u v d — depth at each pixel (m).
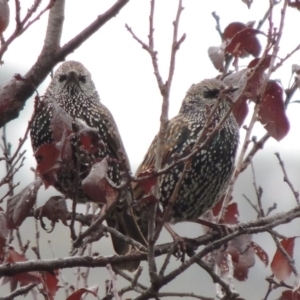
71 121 7.25
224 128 10.89
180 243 9.33
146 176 6.96
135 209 10.54
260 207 9.52
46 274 8.25
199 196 10.87
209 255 9.66
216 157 10.79
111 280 7.58
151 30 6.96
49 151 7.16
